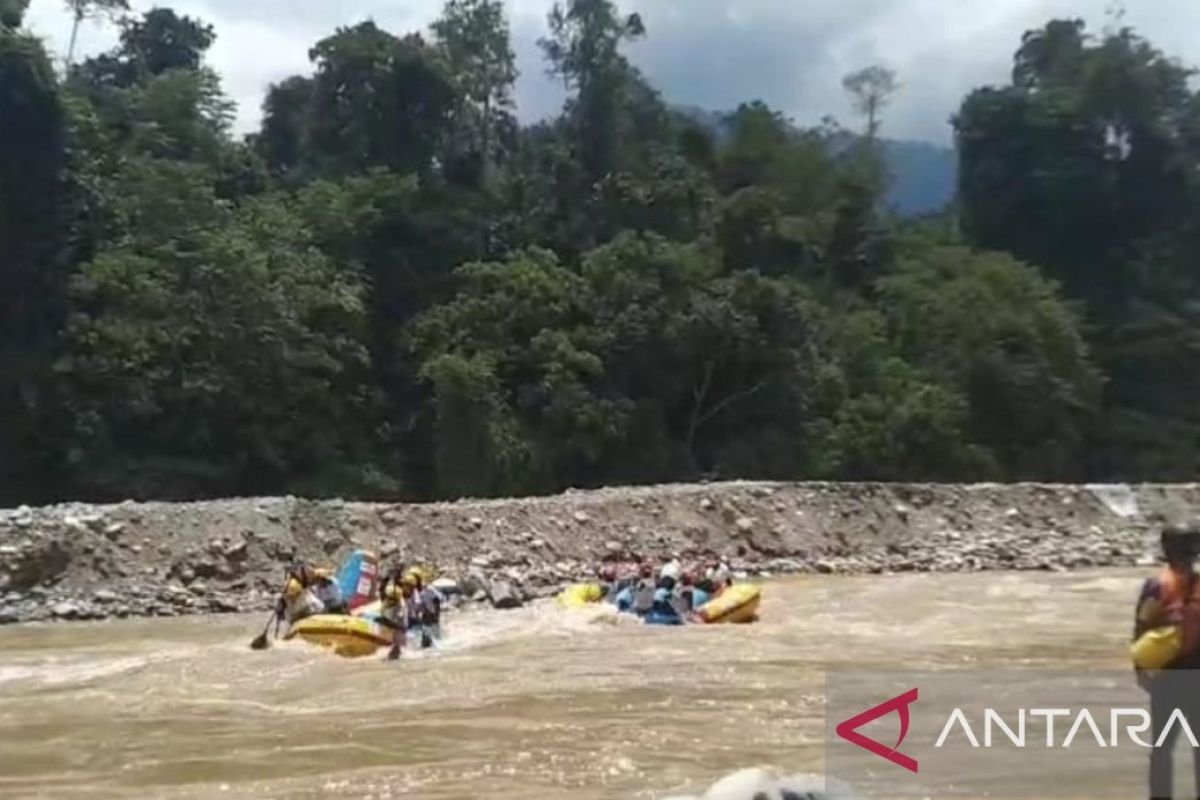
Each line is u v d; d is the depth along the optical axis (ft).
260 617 81.76
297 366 150.30
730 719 44.32
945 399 178.60
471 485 149.48
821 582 99.35
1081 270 233.55
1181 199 236.43
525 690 50.62
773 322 171.73
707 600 75.61
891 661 57.41
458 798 34.76
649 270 170.91
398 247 180.45
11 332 143.95
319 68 203.51
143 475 138.41
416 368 163.43
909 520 116.47
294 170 202.90
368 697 50.42
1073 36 248.11
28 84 147.74
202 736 43.78
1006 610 80.02
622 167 210.59
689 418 170.09
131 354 140.77
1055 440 194.29
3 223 144.66
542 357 160.35
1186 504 127.13
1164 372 219.61
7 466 140.05
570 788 35.40
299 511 94.32
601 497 107.14
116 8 221.05
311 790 36.19
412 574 67.21
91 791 37.17
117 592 83.92
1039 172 234.99
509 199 199.21
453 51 213.05
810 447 170.60
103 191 154.71
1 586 82.38
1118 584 97.60
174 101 189.57
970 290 197.77
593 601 79.00
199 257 146.92
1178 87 240.53
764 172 225.15
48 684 55.83
